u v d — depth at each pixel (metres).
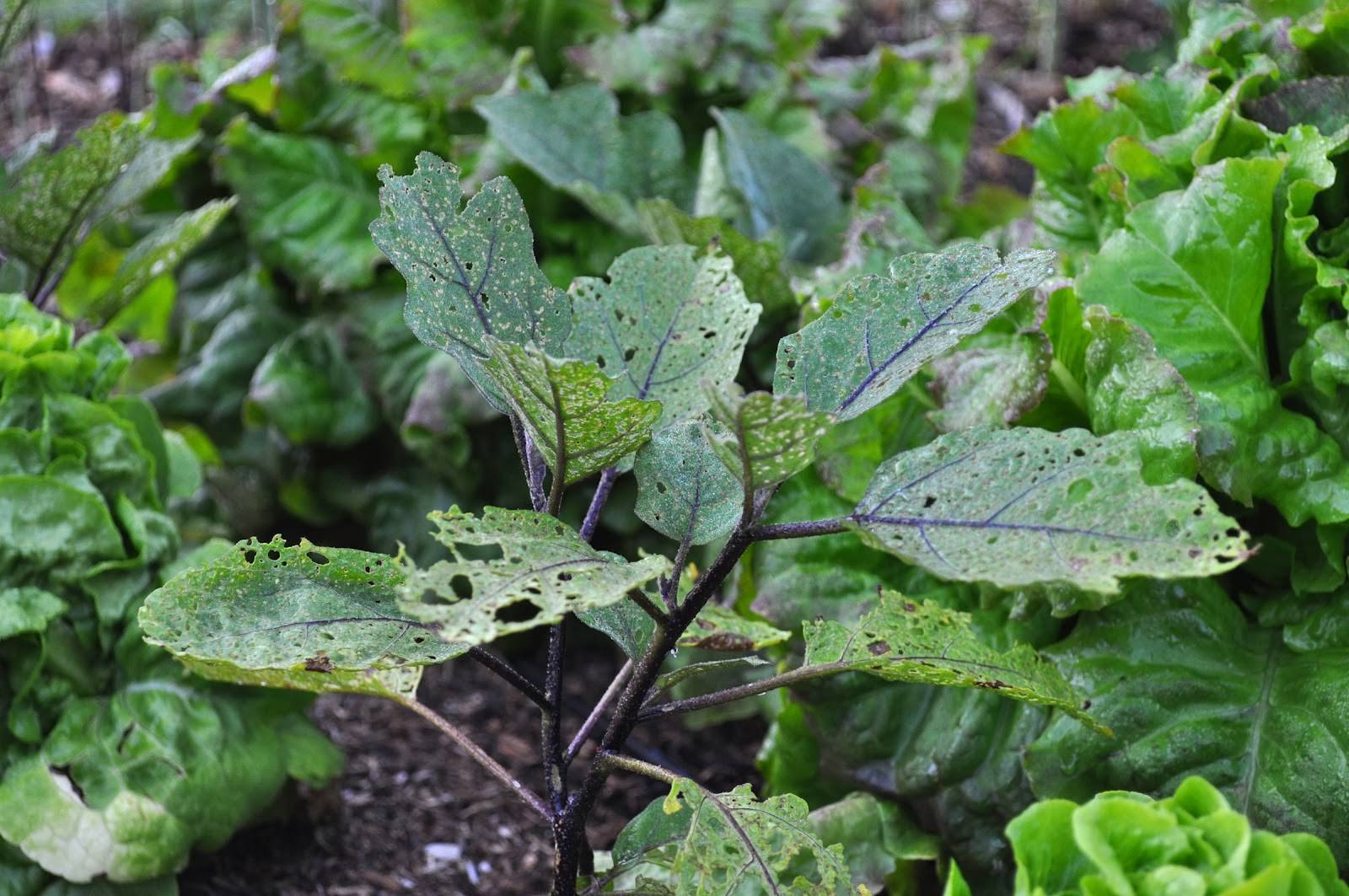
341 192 2.14
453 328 1.33
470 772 1.84
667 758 1.85
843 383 1.31
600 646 2.10
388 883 1.70
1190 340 1.48
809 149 2.14
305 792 1.74
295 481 2.10
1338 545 1.47
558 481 1.32
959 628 1.36
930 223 2.23
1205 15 1.62
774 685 1.35
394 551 2.06
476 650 1.35
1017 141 1.63
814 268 1.92
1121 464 1.25
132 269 1.76
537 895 1.70
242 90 2.18
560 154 1.96
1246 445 1.45
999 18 3.65
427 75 2.15
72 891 1.56
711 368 1.38
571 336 1.38
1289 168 1.49
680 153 2.02
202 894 1.67
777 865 1.32
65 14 3.35
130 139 1.73
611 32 2.18
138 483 1.65
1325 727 1.44
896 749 1.57
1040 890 1.22
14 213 1.74
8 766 1.58
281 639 1.32
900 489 1.28
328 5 2.14
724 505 1.33
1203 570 1.21
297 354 2.06
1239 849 1.20
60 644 1.59
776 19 2.30
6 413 1.60
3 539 1.57
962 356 1.54
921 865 1.60
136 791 1.58
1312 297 1.48
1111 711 1.48
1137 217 1.49
